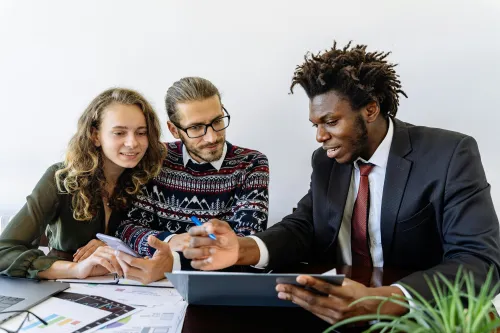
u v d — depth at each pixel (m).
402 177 1.24
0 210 2.07
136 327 0.88
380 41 1.83
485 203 1.14
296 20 1.86
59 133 2.04
